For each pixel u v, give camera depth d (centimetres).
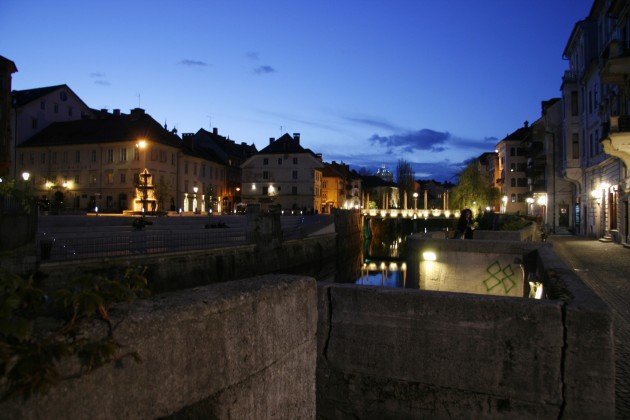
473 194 7050
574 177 3991
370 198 12050
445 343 378
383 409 393
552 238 3581
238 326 230
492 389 364
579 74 3909
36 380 143
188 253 2525
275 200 8138
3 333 147
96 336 167
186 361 201
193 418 204
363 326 401
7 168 3412
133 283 217
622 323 789
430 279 1124
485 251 1082
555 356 350
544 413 351
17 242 1652
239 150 9606
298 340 280
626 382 505
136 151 5934
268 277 292
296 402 277
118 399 173
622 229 2727
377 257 6097
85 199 6169
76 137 6272
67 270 1836
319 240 4559
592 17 3659
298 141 8400
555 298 392
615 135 2248
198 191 7325
